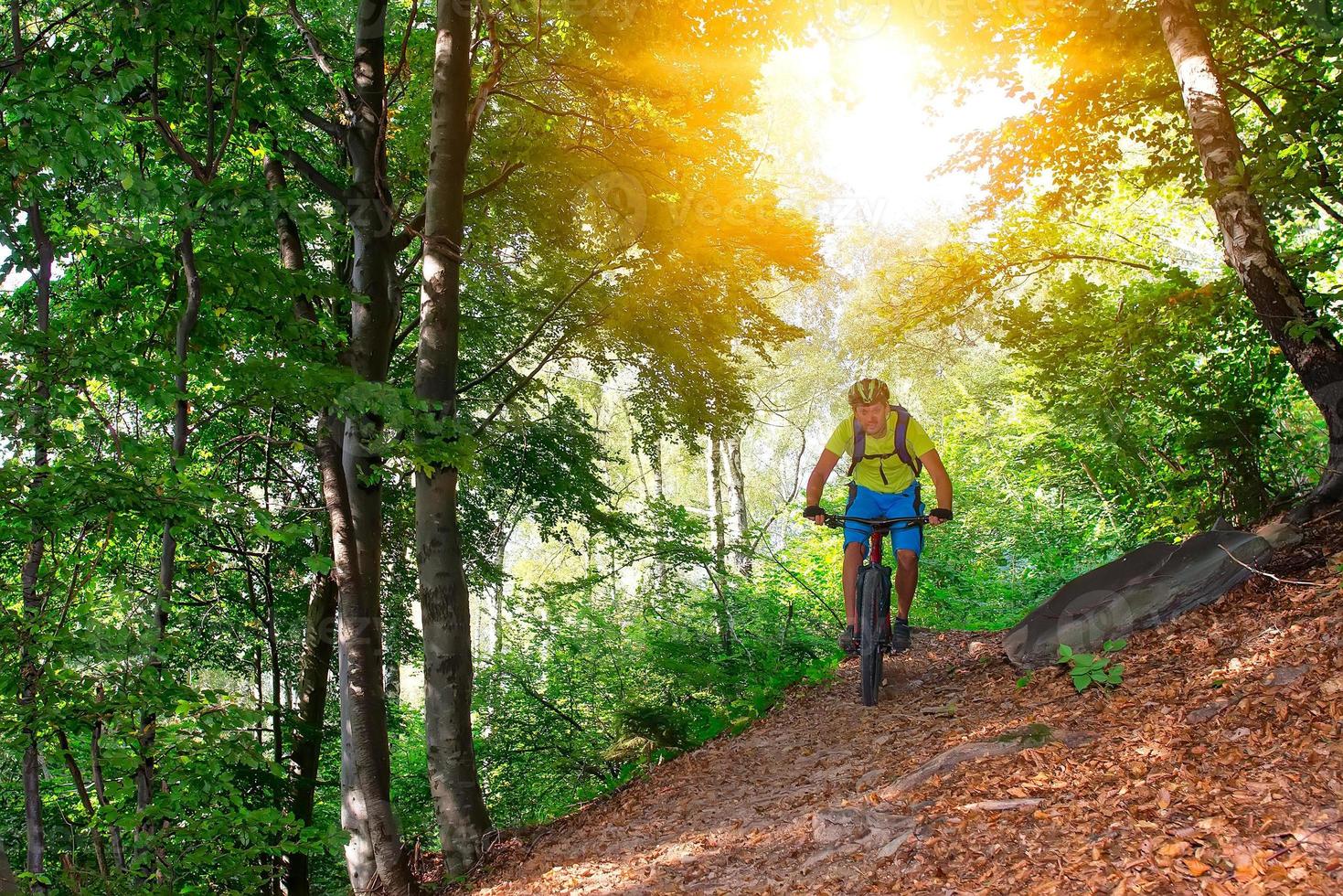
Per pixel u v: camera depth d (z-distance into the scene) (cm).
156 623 534
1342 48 675
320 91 1007
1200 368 821
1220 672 391
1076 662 435
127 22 520
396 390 546
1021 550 1319
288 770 895
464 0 738
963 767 394
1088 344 895
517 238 1209
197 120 737
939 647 753
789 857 389
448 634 671
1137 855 275
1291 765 295
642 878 445
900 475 561
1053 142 950
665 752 723
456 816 646
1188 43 677
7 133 462
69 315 596
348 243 1038
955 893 296
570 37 961
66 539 523
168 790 501
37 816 466
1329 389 577
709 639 1037
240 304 591
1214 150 649
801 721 625
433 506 685
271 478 1164
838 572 1197
